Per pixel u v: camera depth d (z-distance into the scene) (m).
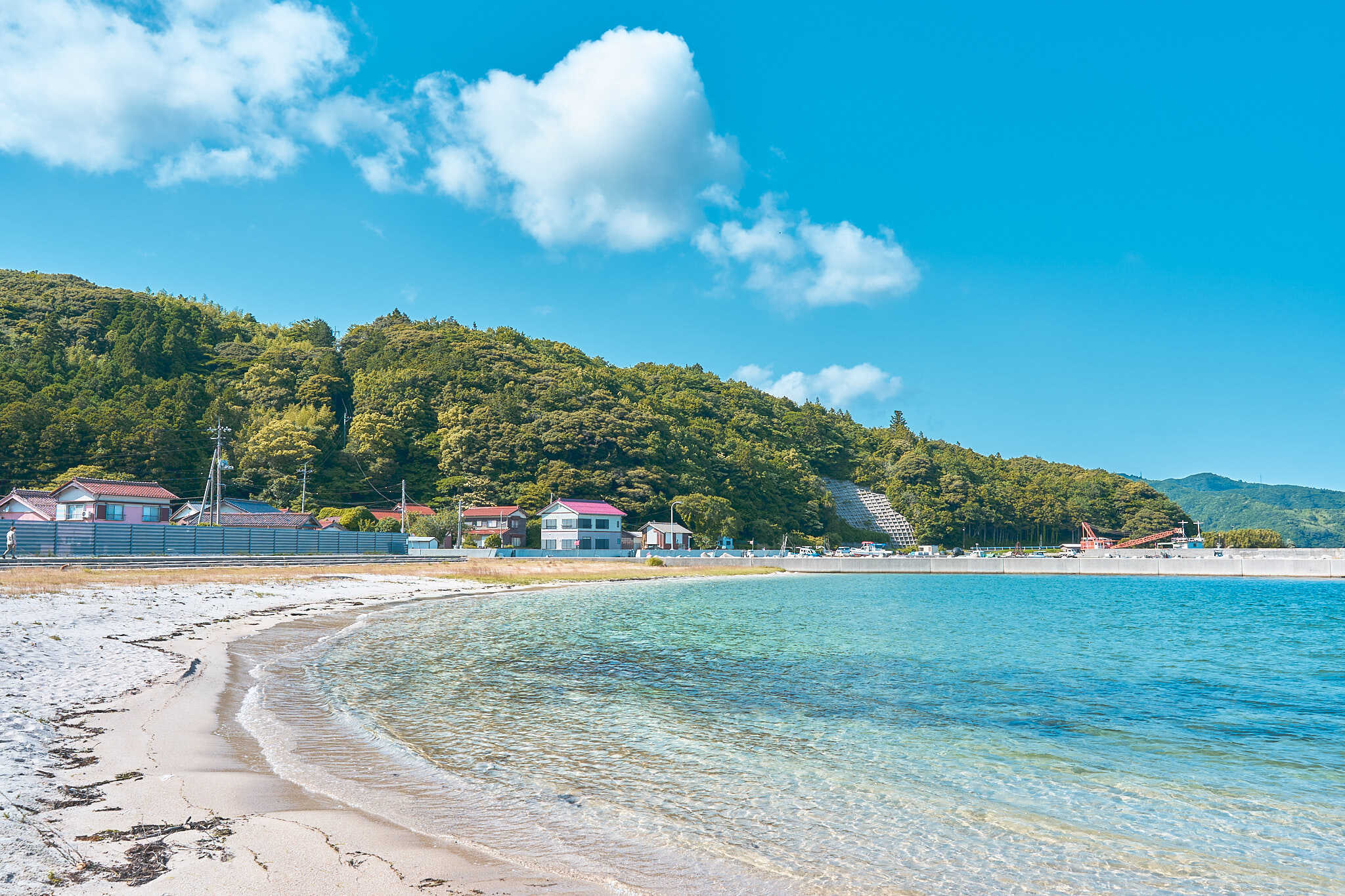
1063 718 17.47
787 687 20.53
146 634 23.16
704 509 121.56
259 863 7.64
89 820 8.48
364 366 154.25
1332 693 21.02
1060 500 190.62
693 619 38.41
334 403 145.50
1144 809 11.55
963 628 35.94
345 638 27.16
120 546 55.62
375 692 18.08
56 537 52.25
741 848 9.46
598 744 14.20
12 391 113.25
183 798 9.42
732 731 15.61
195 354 157.12
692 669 23.16
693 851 9.26
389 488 120.19
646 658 25.14
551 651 26.08
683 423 169.88
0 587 30.41
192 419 123.25
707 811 10.77
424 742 13.71
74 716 12.95
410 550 83.44
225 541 62.78
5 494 95.38
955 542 175.75
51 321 142.62
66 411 107.75
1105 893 8.60
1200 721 17.47
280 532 67.56
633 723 15.98
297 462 116.25
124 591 32.62
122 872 7.20
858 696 19.42
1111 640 31.97
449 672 21.27
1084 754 14.51
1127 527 186.75
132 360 136.00
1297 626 38.56
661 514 122.88
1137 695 20.42
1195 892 8.70
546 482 117.75
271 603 36.75
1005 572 101.06
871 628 35.44
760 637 31.28
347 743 13.17
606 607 45.03
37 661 16.88
